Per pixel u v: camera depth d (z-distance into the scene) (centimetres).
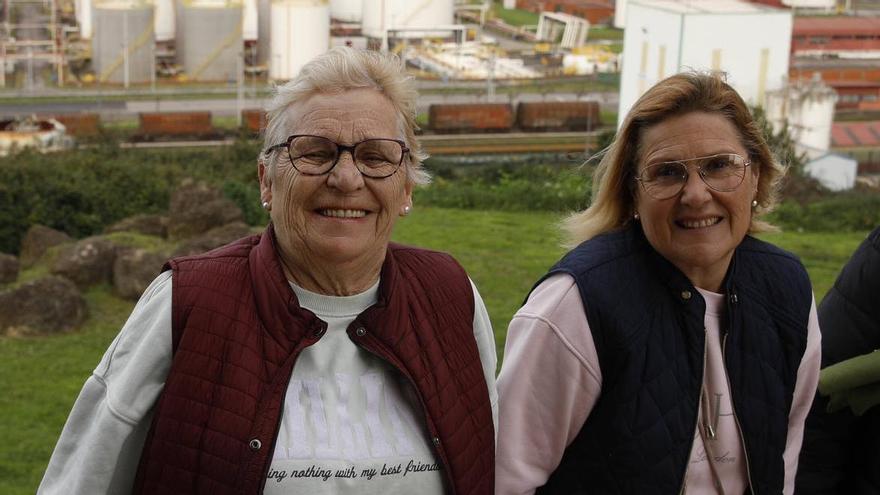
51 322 951
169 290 233
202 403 226
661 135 264
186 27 6159
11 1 7975
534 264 1166
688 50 3791
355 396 238
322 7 6053
